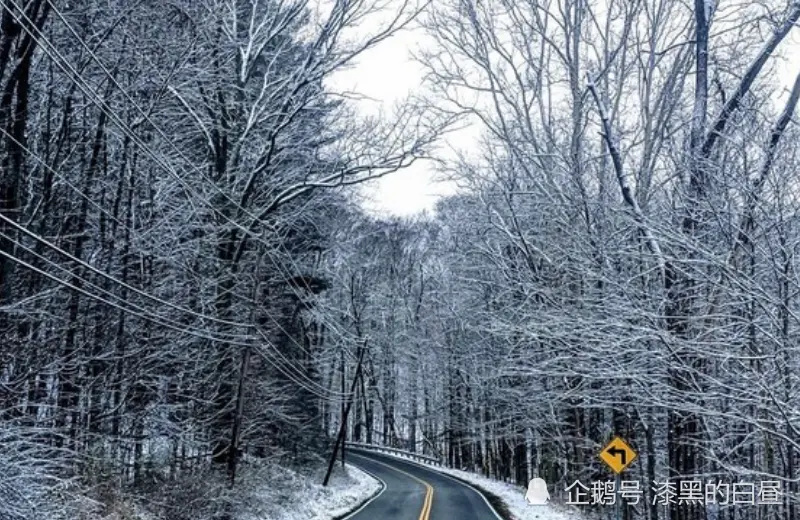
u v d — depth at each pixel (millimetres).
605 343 13406
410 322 59094
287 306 31766
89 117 18062
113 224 18922
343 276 52906
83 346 15891
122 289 17891
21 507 9945
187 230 19719
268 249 22797
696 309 13367
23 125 13633
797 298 11500
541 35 21734
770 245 11016
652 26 19312
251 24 24344
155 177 19703
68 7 16406
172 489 16641
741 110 12992
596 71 21297
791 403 10953
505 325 18516
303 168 25078
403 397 69875
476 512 24656
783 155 11812
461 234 29797
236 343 18766
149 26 17641
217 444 21922
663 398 12844
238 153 23016
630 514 23953
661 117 18531
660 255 11719
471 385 38125
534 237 21750
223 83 23109
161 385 18078
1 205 13523
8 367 13914
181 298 20344
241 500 19172
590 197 18438
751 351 11602
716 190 12469
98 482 14414
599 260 16250
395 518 22656
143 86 17875
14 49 14695
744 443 13516
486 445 48875
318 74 24250
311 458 36062
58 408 14625
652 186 17641
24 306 13766
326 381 55000
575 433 26391
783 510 17781
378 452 63781
